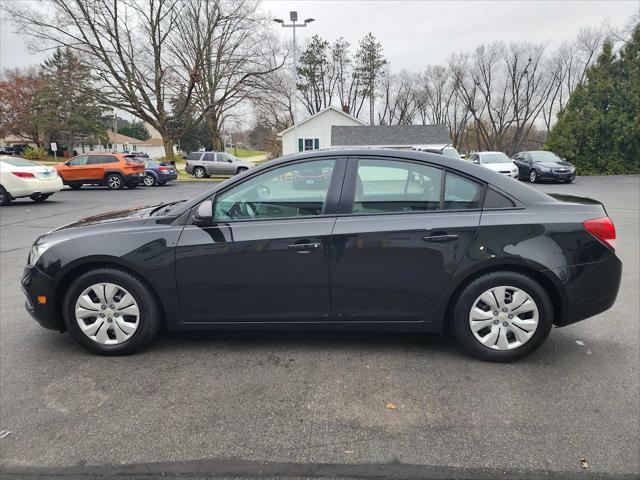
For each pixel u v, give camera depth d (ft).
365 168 10.35
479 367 10.09
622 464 6.95
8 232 29.50
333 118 121.29
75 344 11.56
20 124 185.37
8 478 6.79
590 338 11.62
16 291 16.47
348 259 10.06
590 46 162.09
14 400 8.91
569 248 9.80
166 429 7.95
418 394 9.01
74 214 38.11
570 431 7.76
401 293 10.15
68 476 6.82
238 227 10.26
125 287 10.50
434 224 9.93
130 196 55.72
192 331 12.37
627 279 16.94
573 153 91.30
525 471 6.83
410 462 7.06
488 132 195.52
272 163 10.58
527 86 176.96
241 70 106.32
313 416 8.30
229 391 9.20
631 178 78.13
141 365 10.37
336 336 11.93
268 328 10.62
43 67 109.09
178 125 122.42
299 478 6.75
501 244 9.78
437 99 203.72
